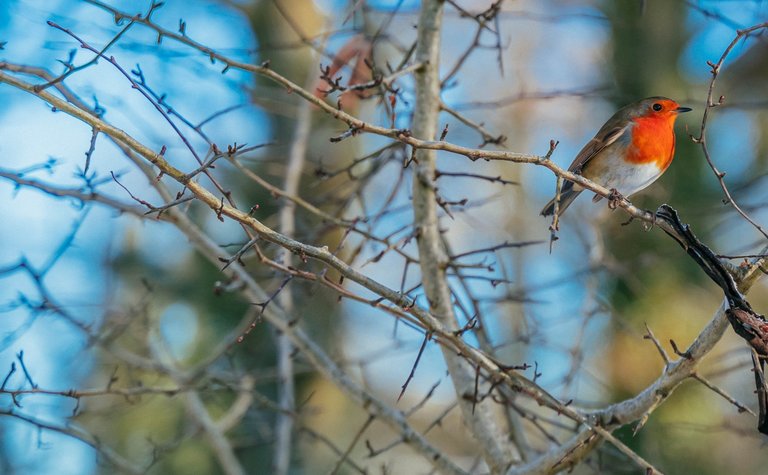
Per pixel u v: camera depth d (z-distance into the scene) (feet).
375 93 29.30
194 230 29.45
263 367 39.42
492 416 27.45
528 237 53.67
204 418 32.53
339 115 21.02
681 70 40.50
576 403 30.73
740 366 29.07
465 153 20.75
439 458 27.55
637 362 36.88
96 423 39.14
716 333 22.20
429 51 28.91
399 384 50.16
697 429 32.24
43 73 23.90
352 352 43.98
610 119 31.94
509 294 30.45
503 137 28.96
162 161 19.90
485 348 29.55
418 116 28.71
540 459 25.40
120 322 33.63
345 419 41.73
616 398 36.78
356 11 31.27
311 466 39.42
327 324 40.65
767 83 40.86
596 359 38.37
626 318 37.19
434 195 28.07
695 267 38.17
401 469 45.42
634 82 39.42
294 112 39.40
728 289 21.68
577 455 25.08
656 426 35.76
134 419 39.47
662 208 22.12
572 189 31.68
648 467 23.34
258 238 20.43
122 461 29.40
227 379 31.78
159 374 32.24
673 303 37.40
